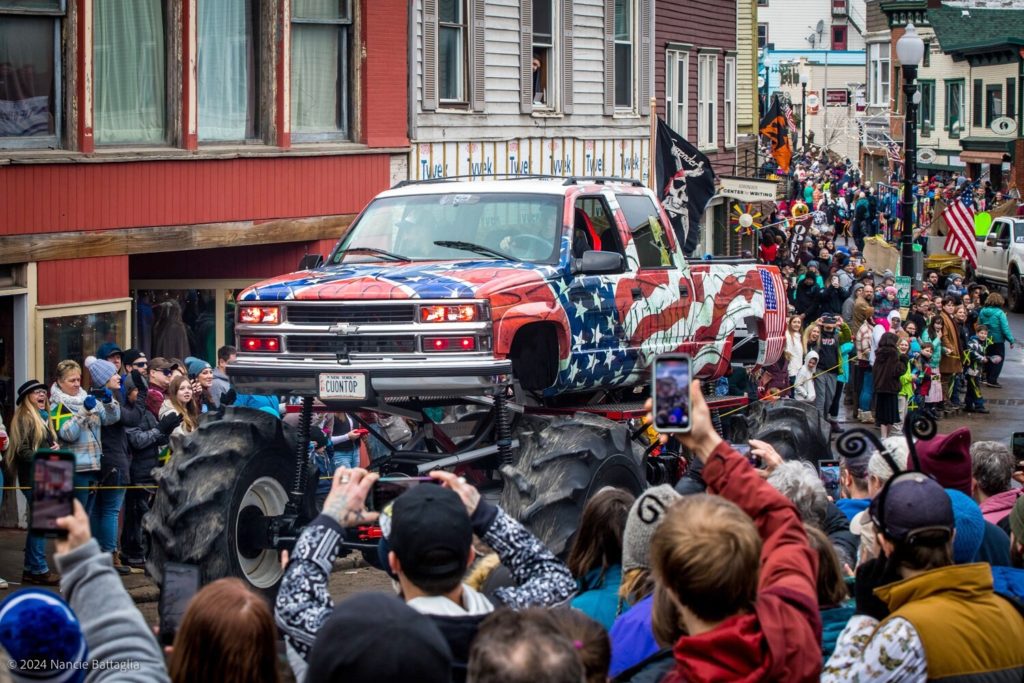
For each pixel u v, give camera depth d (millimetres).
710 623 4098
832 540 6508
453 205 10445
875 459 6605
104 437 11508
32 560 11062
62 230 14570
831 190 64250
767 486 4590
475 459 9570
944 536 4695
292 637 4746
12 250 13992
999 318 26062
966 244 32219
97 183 14945
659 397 4551
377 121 18906
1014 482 8898
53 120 14766
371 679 3400
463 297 8891
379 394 8875
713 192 22016
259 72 17281
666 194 21734
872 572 4836
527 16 22812
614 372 10453
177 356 17156
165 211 15781
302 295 9000
